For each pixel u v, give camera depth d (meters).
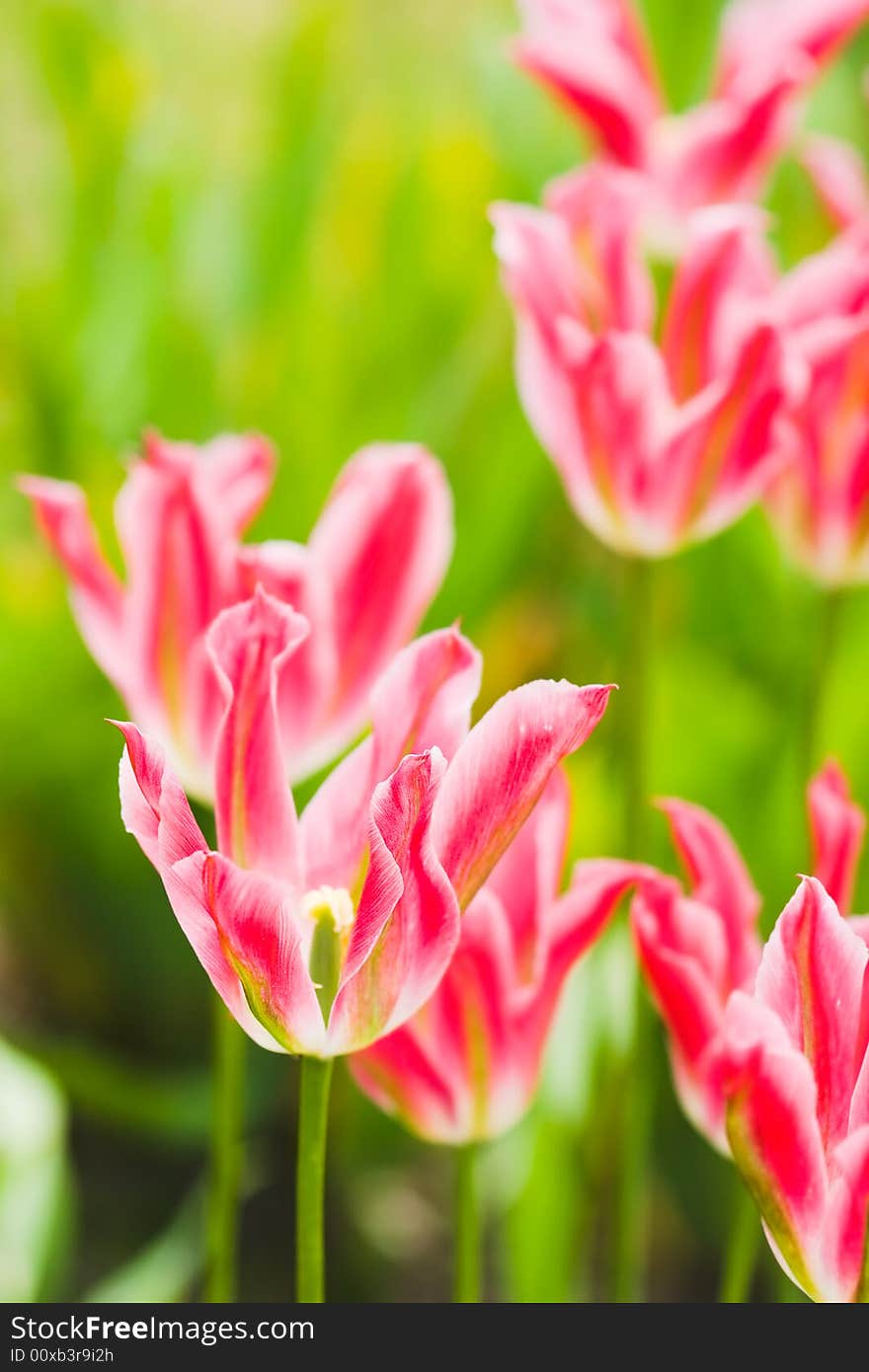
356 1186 1.82
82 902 1.86
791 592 1.62
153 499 0.92
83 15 1.88
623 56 1.17
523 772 0.79
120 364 1.88
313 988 0.79
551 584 1.88
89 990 1.95
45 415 1.94
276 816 0.81
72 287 1.91
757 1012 0.79
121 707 1.75
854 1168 0.78
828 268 1.00
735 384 0.96
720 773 1.46
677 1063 0.90
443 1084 0.89
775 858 1.39
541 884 0.87
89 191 1.91
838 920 0.80
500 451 1.69
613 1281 1.04
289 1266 1.73
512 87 1.87
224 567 0.92
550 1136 1.12
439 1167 1.91
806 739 1.07
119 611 0.95
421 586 0.93
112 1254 1.74
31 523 1.95
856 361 1.00
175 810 0.78
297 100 1.87
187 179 2.04
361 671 0.93
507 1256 1.28
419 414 1.75
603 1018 1.13
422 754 0.78
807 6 1.10
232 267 1.99
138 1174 1.87
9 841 1.83
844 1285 0.79
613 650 1.64
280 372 1.78
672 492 0.98
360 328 1.87
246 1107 1.71
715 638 1.67
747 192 1.11
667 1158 1.61
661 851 1.43
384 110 2.24
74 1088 1.40
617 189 1.00
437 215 1.91
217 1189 0.97
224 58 2.95
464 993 0.87
